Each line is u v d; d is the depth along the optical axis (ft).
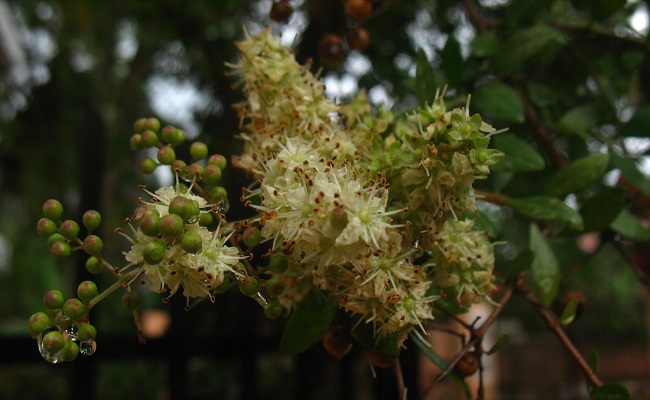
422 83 0.69
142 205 0.54
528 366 4.87
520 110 0.74
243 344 1.14
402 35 1.09
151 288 0.51
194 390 1.41
